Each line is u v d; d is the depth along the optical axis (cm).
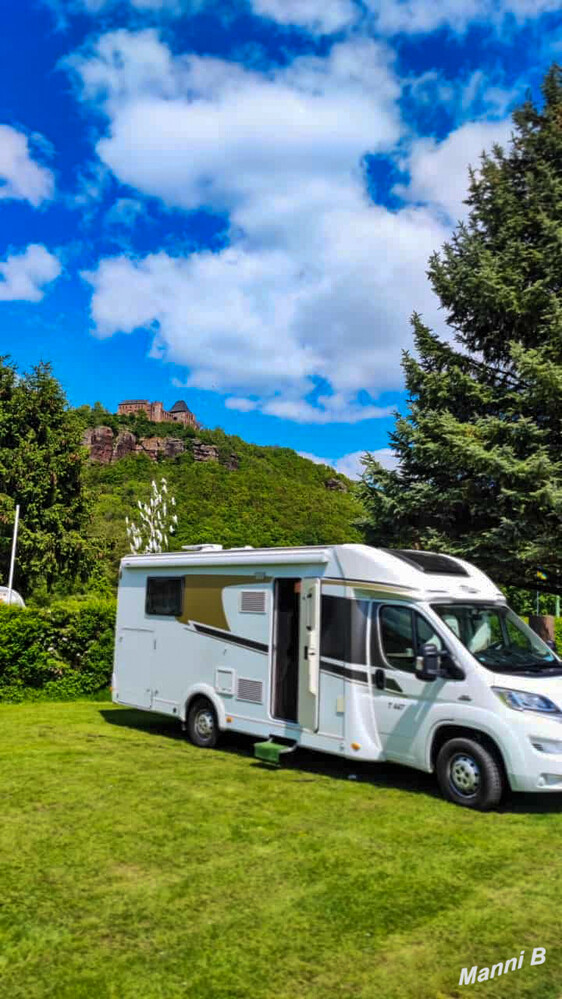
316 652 800
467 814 650
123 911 441
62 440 3097
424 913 441
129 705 1073
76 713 1259
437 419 1327
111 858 530
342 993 354
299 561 843
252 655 887
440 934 415
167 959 384
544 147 1448
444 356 1441
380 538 1432
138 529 2522
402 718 728
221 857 533
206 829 597
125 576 1113
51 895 464
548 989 360
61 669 1430
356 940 406
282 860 528
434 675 693
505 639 755
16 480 2952
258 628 882
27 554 2983
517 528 1194
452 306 1448
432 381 1398
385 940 407
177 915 436
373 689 756
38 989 355
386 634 756
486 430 1272
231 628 919
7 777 769
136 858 530
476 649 719
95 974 369
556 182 1368
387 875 501
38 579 3102
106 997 349
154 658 1038
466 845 564
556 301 1265
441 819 633
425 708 708
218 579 947
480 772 662
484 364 1452
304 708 805
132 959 384
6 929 418
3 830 591
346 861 527
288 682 860
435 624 718
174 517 2548
